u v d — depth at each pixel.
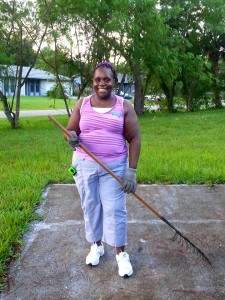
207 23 14.09
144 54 10.89
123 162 1.95
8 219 2.59
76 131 1.99
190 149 5.11
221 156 4.57
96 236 2.08
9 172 3.89
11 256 2.21
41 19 9.48
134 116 1.92
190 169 3.87
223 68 15.38
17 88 9.41
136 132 1.92
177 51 12.29
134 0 10.21
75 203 3.05
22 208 2.89
